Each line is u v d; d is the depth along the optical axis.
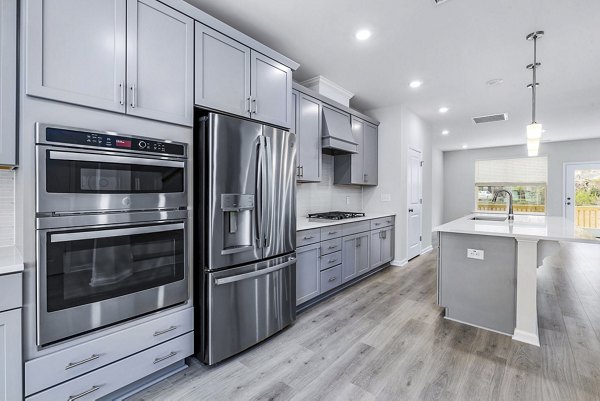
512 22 2.31
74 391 1.38
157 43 1.67
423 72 3.27
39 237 1.28
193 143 1.89
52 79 1.32
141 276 1.61
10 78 1.25
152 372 1.67
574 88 3.67
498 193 3.66
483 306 2.43
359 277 3.77
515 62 3.00
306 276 2.77
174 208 1.75
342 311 2.79
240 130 1.98
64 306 1.35
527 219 3.36
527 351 2.07
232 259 1.95
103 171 1.46
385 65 3.10
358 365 1.92
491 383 1.73
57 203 1.32
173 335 1.76
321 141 3.39
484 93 3.90
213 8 2.15
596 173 6.52
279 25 2.38
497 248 2.36
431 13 2.21
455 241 2.56
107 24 1.48
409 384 1.72
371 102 4.31
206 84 1.91
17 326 1.22
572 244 6.29
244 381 1.75
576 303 3.00
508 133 6.21
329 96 3.58
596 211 6.52
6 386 1.20
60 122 1.35
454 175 8.43
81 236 1.38
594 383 1.72
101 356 1.47
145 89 1.62
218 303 1.89
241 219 2.10
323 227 2.98
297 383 1.73
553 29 2.40
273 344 2.19
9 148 1.25
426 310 2.81
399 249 4.48
